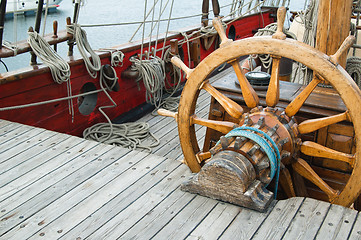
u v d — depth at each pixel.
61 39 3.97
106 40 8.49
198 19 11.50
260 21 8.28
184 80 5.96
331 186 2.73
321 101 2.73
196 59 5.93
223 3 13.42
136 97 5.05
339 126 2.61
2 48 3.59
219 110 3.09
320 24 2.88
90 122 4.43
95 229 2.05
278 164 2.37
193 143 2.90
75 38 4.11
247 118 2.51
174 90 5.29
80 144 3.00
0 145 2.99
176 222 2.09
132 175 2.56
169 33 5.66
